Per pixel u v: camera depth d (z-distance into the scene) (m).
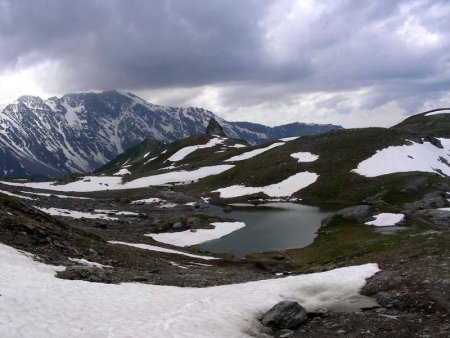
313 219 90.12
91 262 32.09
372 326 20.14
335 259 44.94
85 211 95.44
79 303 21.11
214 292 26.58
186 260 50.78
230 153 199.00
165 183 170.50
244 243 72.38
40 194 132.75
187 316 20.88
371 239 62.16
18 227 32.75
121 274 30.09
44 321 18.16
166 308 22.34
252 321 21.48
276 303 23.92
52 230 36.44
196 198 132.50
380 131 148.50
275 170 137.12
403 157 124.50
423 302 21.91
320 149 144.00
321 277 28.14
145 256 43.41
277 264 54.53
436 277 24.61
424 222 71.31
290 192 121.19
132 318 20.16
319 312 22.98
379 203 91.25
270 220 91.44
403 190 95.00
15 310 18.55
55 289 22.39
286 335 20.34
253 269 51.28
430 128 196.25
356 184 112.12
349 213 79.56
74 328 18.00
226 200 125.44
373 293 24.80
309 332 20.53
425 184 96.69
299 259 59.31
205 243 73.06
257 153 187.62
